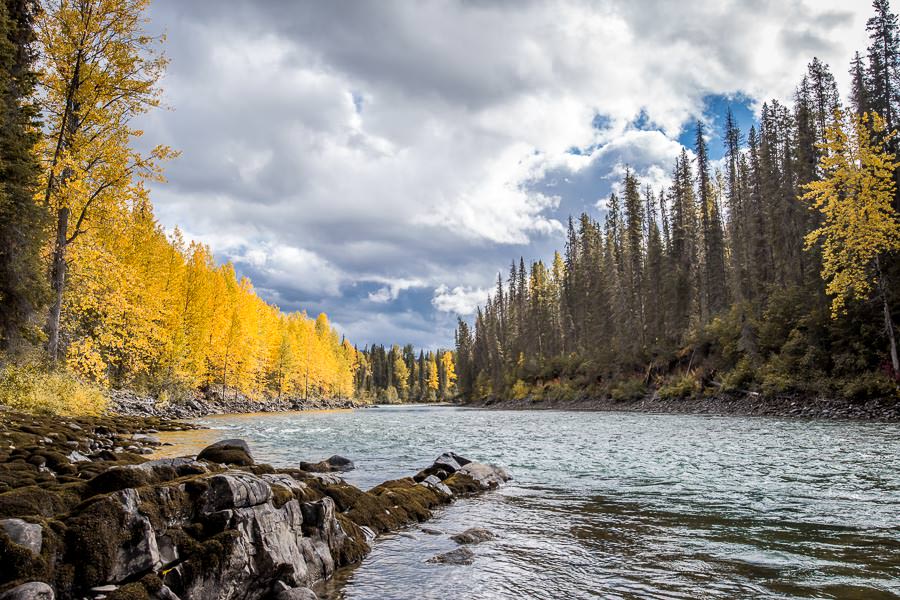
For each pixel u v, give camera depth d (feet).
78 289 70.54
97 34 65.51
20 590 12.25
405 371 568.82
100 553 14.74
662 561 22.75
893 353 94.68
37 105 56.54
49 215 53.62
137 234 119.96
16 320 52.60
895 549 23.59
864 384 97.19
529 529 28.68
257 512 19.30
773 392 117.39
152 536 16.11
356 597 19.07
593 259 241.76
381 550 25.13
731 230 199.41
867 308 104.47
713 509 32.19
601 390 202.90
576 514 32.09
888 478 39.58
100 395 85.30
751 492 36.50
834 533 26.32
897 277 100.58
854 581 19.85
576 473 47.44
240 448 39.70
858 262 101.30
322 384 341.82
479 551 24.72
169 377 149.18
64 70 63.98
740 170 193.36
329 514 23.29
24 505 15.97
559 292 312.50
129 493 16.49
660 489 39.04
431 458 58.39
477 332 388.78
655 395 167.73
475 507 34.65
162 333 105.29
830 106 150.00
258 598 17.94
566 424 110.52
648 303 197.67
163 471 20.68
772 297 132.36
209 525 17.83
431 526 29.91
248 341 208.44
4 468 27.35
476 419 143.54
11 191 49.39
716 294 183.73
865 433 69.62
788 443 61.57
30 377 65.92
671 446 63.82
